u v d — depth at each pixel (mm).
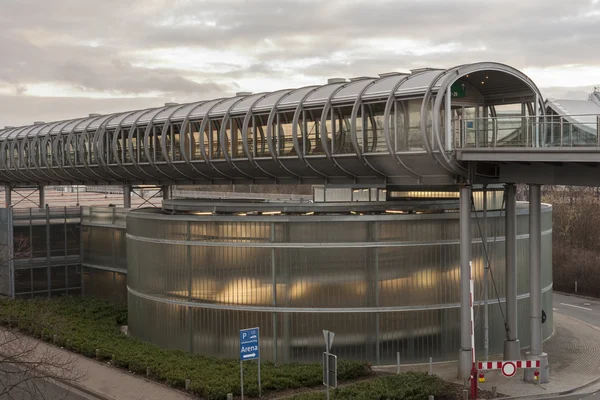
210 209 29609
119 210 40406
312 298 26641
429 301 27031
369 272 26609
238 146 31203
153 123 35594
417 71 27516
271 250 26891
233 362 26359
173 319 29062
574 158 21109
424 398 22031
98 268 42188
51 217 42781
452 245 27297
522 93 26453
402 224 26781
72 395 23906
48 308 37344
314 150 28172
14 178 48938
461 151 23891
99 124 40312
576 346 30234
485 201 27016
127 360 26703
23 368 27109
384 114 25453
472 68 24281
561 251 49406
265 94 31266
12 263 41500
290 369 25047
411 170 25828
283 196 47750
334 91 27641
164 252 29297
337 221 26531
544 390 23719
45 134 44844
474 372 22531
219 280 27750
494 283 26719
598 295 43906
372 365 26594
